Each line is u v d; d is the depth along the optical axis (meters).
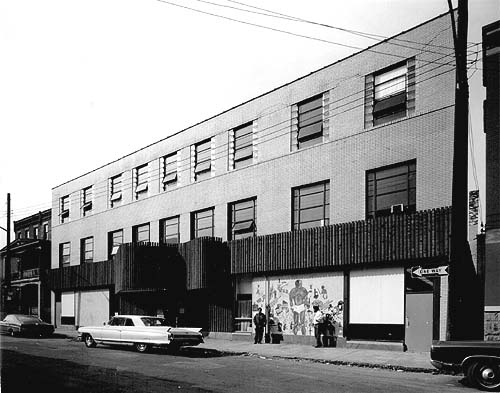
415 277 18.20
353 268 20.22
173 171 30.44
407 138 18.95
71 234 39.91
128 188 34.06
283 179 23.42
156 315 29.55
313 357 17.27
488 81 17.77
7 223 37.16
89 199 38.38
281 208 23.36
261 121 24.84
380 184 19.83
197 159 28.72
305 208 22.53
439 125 18.03
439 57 18.28
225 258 25.56
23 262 47.22
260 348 20.42
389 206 19.45
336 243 20.52
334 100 21.69
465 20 13.91
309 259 21.45
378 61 20.22
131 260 28.14
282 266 22.55
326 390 11.12
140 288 27.73
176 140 30.19
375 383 12.11
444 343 12.22
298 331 21.98
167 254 27.73
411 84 19.11
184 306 27.73
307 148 22.50
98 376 13.29
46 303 42.34
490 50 17.88
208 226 27.55
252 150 25.28
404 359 16.19
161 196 30.95
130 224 33.50
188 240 28.42
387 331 18.91
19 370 14.45
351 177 20.67
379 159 19.78
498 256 16.88
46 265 43.06
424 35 18.81
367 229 19.55
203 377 13.06
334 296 20.72
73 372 14.05
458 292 13.74
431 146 18.19
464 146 13.89
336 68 21.75
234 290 25.19
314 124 22.52
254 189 24.78
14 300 45.75
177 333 18.83
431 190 18.05
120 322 20.83
